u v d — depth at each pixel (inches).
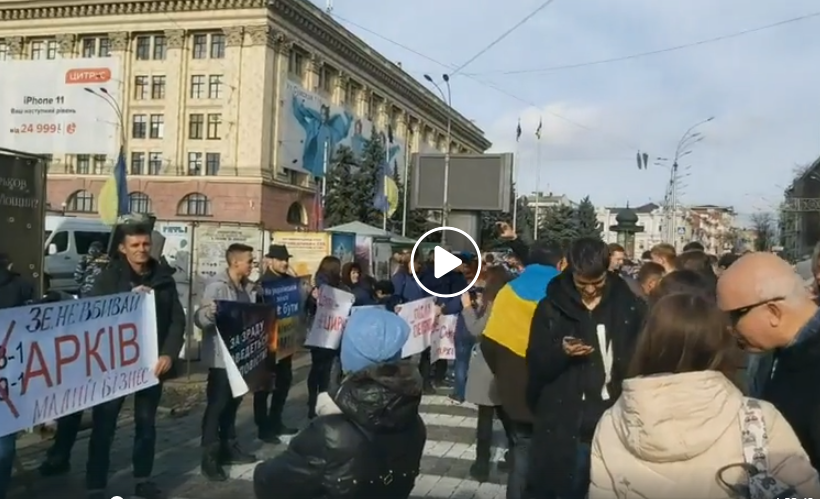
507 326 187.9
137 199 2182.6
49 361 179.8
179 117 2155.5
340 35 2501.2
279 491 113.3
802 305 93.8
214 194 2107.5
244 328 252.5
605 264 152.9
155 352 217.0
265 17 2082.9
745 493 78.0
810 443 90.5
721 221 3772.1
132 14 2139.5
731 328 92.1
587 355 154.1
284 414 345.7
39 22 2135.8
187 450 273.9
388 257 937.5
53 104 709.9
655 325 85.8
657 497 80.6
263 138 2105.1
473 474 255.3
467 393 247.4
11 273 201.8
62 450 235.3
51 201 2188.7
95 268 450.9
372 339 114.0
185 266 476.4
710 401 80.0
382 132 2628.0
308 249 634.8
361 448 110.4
